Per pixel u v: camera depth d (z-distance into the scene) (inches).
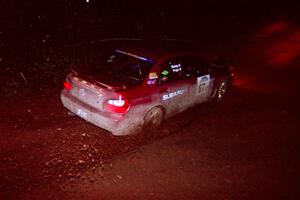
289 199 184.4
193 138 236.7
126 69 221.9
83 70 223.9
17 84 296.0
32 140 208.7
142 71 217.9
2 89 281.6
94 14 546.0
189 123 259.8
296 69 449.7
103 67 228.4
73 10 504.4
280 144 243.6
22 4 448.1
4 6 433.1
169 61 231.1
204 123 263.3
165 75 225.1
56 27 454.0
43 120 236.5
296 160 224.4
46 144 206.1
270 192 188.1
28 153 194.9
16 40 393.4
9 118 234.4
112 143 215.8
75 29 472.1
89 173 183.6
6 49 368.2
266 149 234.4
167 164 201.2
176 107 244.1
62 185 171.8
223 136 245.8
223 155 219.6
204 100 279.4
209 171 199.8
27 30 423.5
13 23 427.2
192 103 262.7
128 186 177.3
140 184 180.1
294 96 346.9
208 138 239.8
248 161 216.2
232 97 325.7
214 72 279.7
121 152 207.2
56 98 277.7
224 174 198.7
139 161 200.4
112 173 185.9
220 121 270.4
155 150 214.4
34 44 392.8
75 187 171.5
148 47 245.1
